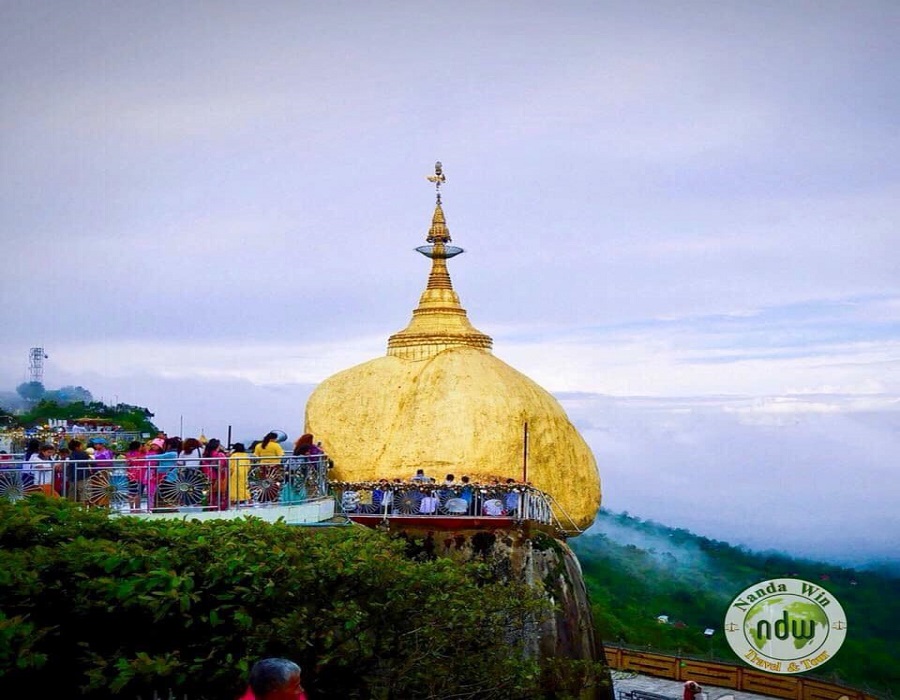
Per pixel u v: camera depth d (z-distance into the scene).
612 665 39.69
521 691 18.47
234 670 14.24
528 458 31.30
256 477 23.03
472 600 17.70
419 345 33.59
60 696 13.96
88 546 14.08
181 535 15.49
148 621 14.42
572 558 29.97
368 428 31.80
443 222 35.22
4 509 15.34
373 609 16.03
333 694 16.05
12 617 13.04
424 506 27.59
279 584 14.84
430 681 16.66
